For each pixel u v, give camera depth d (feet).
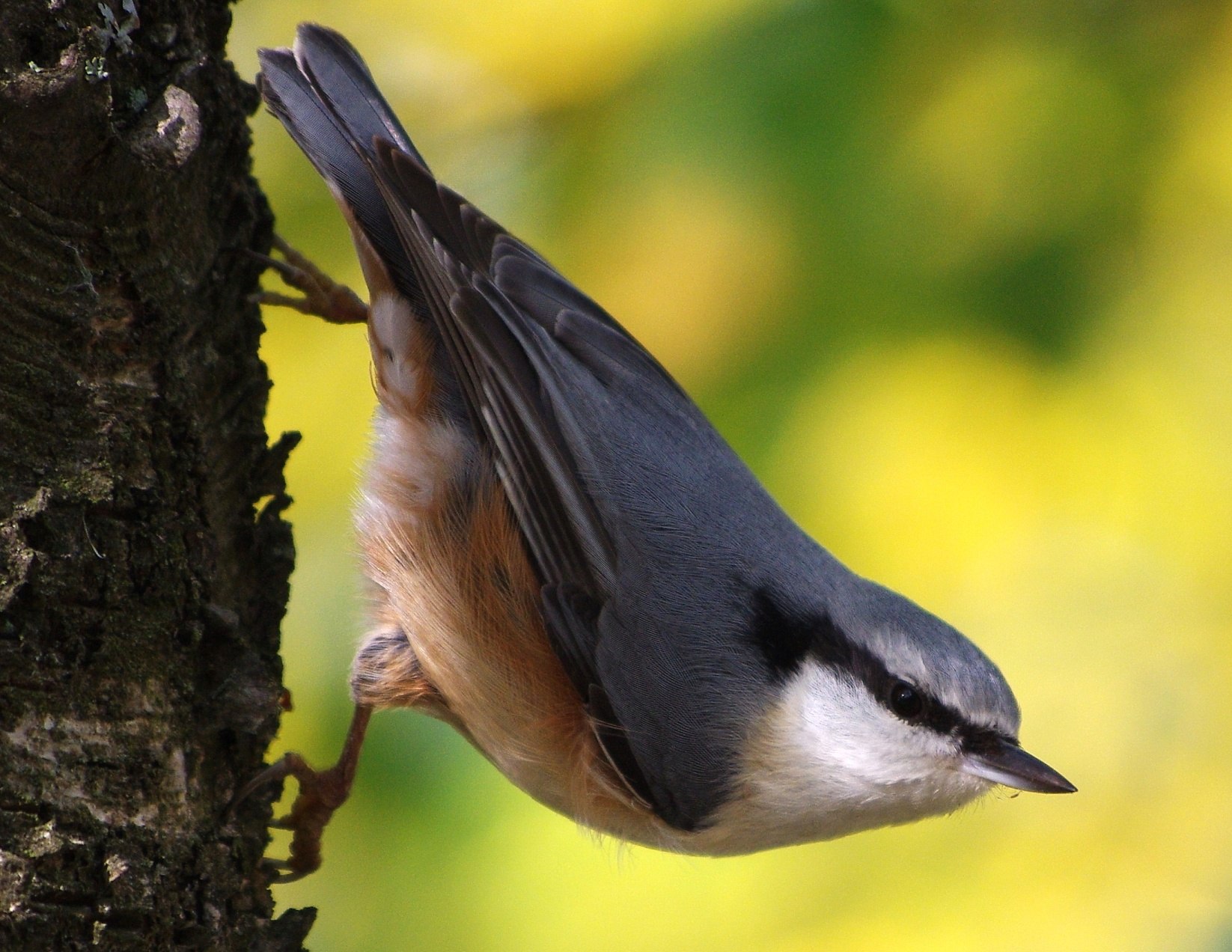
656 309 22.15
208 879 13.46
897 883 21.80
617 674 18.45
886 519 21.49
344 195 19.30
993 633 22.06
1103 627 21.88
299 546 24.04
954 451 21.42
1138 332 21.56
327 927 22.63
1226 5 22.57
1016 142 22.12
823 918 21.54
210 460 15.29
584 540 18.63
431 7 24.68
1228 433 21.31
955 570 21.56
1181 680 22.07
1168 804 21.84
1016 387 21.53
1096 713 22.12
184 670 13.75
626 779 18.60
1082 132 22.20
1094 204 21.90
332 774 19.34
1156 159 22.06
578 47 23.36
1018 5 22.80
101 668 12.82
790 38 22.20
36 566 12.28
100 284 13.47
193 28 15.96
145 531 13.43
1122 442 21.44
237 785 14.69
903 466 21.44
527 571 18.75
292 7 26.55
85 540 12.71
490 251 19.61
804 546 19.45
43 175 12.94
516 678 18.89
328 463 24.62
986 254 21.79
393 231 19.33
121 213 13.62
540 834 22.39
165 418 14.01
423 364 19.26
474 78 24.48
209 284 16.07
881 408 21.53
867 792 18.69
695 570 18.66
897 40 22.52
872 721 18.47
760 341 21.88
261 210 18.13
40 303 12.87
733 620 18.67
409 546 19.10
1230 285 21.54
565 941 21.85
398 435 19.33
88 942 12.16
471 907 22.26
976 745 18.29
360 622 20.07
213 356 15.83
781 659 18.71
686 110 22.41
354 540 19.85
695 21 22.71
